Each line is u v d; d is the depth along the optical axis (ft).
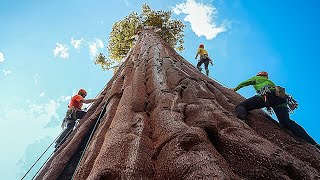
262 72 20.52
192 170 9.97
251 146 12.41
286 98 18.62
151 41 48.19
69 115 32.76
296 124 17.53
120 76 30.48
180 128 13.01
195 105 16.46
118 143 12.80
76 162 20.03
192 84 20.22
